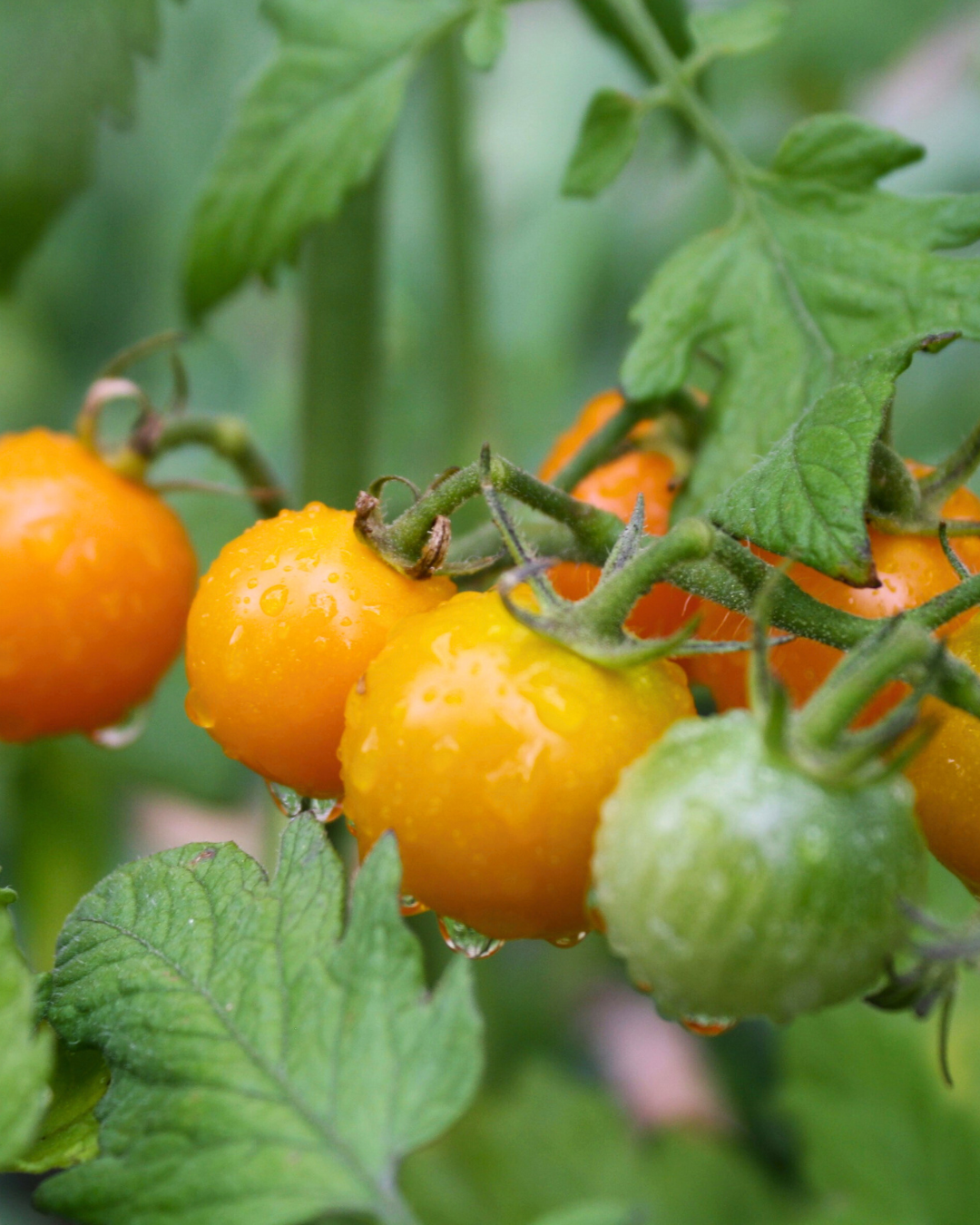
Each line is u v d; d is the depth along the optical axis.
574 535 0.27
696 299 0.29
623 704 0.26
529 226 0.58
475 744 0.26
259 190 0.32
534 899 0.26
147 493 0.32
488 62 0.31
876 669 0.25
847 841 0.25
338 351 0.35
